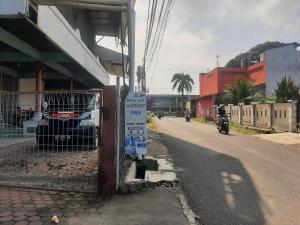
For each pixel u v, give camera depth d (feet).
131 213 18.76
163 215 18.53
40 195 21.40
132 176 25.25
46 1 30.96
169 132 78.38
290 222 18.19
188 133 75.56
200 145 51.37
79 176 25.18
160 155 38.91
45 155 30.58
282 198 22.50
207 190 24.29
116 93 22.09
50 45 50.39
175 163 34.94
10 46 48.19
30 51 51.37
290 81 92.38
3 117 26.09
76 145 30.83
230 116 111.55
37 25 33.47
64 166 27.73
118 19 75.72
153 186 23.94
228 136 67.62
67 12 57.93
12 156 30.66
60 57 56.49
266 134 70.33
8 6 27.73
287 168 32.73
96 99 28.19
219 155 40.91
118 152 22.43
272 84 143.95
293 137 61.11
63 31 44.55
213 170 31.45
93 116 31.86
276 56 144.36
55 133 30.04
